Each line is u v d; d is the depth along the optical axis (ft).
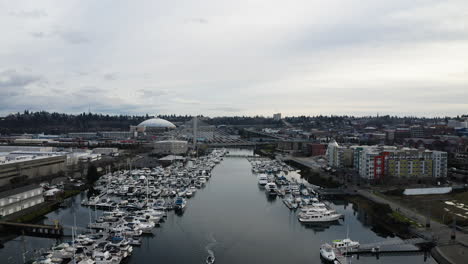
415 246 386.73
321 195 630.33
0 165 644.69
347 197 618.03
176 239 424.87
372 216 518.37
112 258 347.15
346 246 386.11
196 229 461.78
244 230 460.55
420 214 485.97
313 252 390.01
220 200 623.36
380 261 365.20
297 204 571.69
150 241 417.49
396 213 488.44
